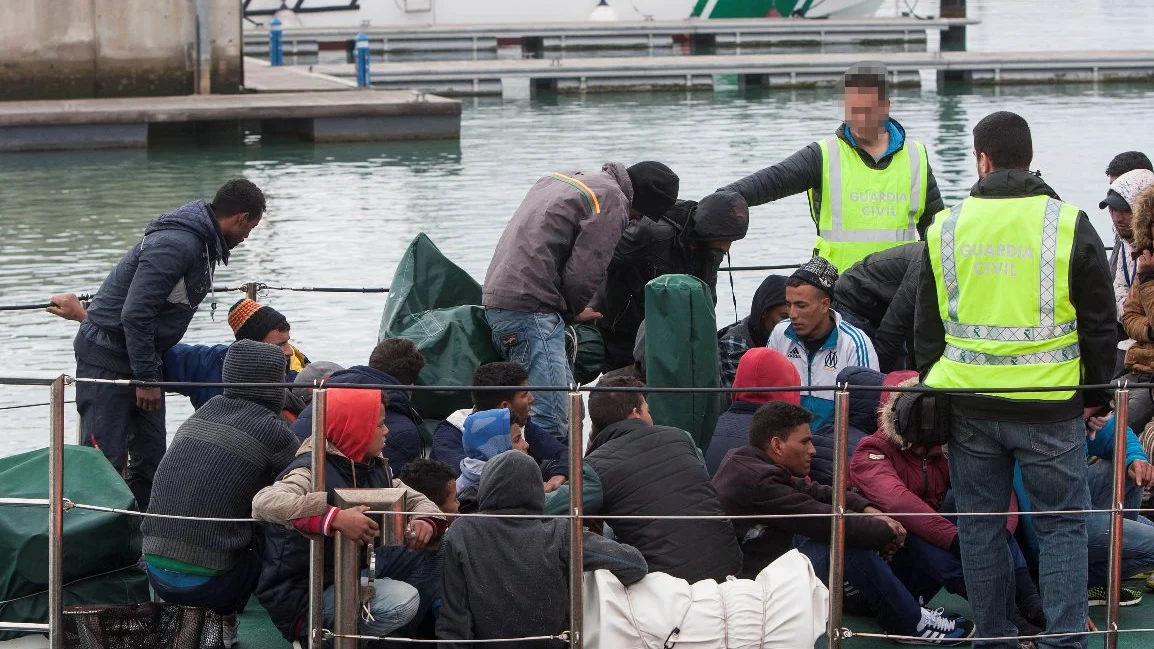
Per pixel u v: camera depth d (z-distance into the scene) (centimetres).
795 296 1247
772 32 9688
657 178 1409
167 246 1248
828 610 974
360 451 973
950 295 939
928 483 1101
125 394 1304
